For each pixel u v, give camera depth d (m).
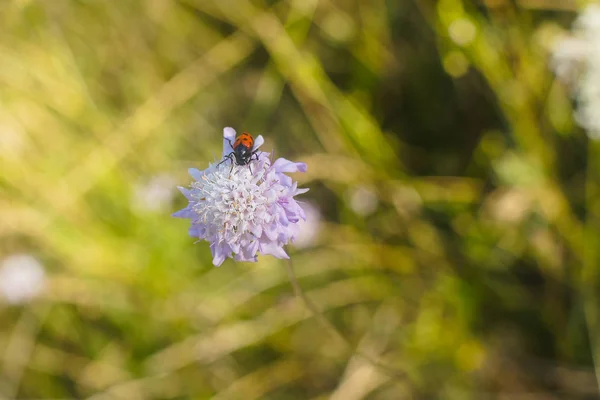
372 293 0.41
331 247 0.41
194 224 0.31
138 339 0.41
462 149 0.42
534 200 0.39
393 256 0.41
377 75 0.43
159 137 0.43
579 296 0.39
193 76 0.43
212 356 0.41
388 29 0.42
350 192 0.42
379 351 0.40
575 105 0.38
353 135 0.41
